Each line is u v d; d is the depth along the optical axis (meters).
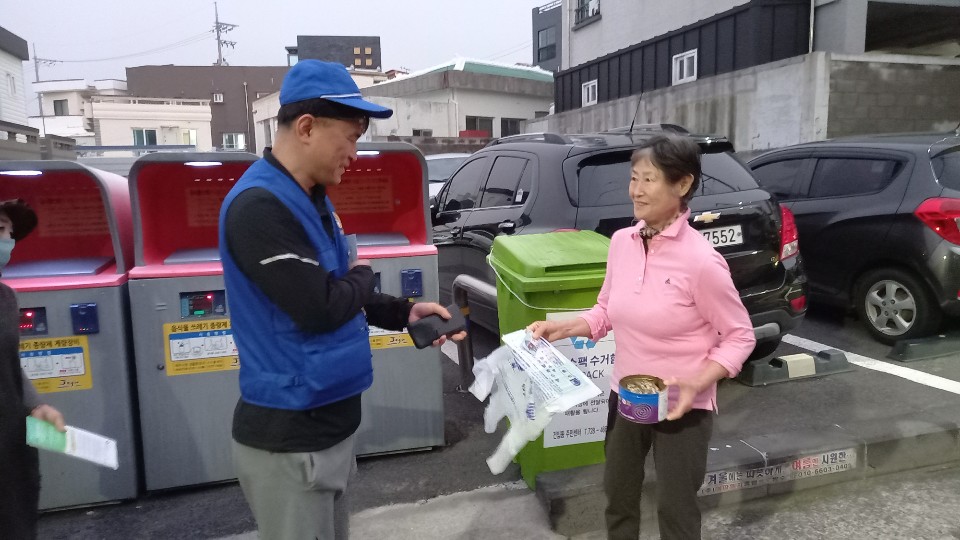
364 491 3.10
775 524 2.82
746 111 11.34
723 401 3.93
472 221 4.91
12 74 22.45
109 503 3.05
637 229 2.15
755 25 12.41
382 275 3.26
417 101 23.31
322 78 1.60
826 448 3.06
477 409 4.09
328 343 1.64
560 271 2.75
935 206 4.50
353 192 3.57
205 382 3.07
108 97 37.50
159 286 2.97
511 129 25.81
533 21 42.59
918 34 14.92
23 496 1.96
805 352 4.87
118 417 2.99
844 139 5.54
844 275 5.19
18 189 3.20
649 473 2.86
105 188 2.92
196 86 52.62
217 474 3.15
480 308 4.88
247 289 1.59
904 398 3.83
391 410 3.39
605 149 3.93
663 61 15.05
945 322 5.16
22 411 1.95
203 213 3.30
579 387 1.91
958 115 10.59
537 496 2.91
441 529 2.75
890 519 2.82
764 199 3.90
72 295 2.88
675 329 2.01
